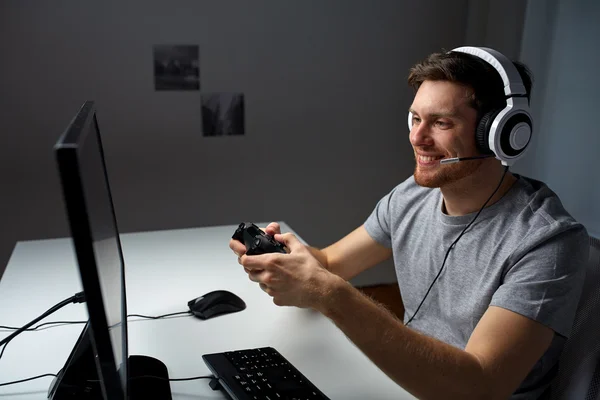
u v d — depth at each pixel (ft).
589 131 7.00
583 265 3.24
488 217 3.55
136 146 7.77
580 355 3.33
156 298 4.11
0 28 6.87
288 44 8.01
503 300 3.07
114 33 7.27
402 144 9.02
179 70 7.64
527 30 7.63
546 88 7.55
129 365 3.04
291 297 2.90
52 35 7.07
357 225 9.19
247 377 2.95
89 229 1.76
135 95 7.57
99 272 1.88
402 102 8.81
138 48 7.41
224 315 3.86
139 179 7.91
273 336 3.59
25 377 3.08
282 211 8.71
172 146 7.91
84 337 3.03
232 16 7.66
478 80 3.24
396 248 4.24
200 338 3.54
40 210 7.62
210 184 8.24
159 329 3.65
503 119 3.18
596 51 6.79
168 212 8.18
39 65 7.13
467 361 2.80
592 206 7.07
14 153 7.34
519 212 3.45
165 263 4.82
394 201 4.36
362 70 8.46
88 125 2.27
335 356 3.36
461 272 3.64
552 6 7.30
